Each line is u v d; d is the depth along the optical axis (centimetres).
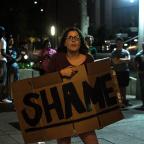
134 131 804
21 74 1368
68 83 455
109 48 1922
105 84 464
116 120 469
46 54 1007
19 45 1566
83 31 1695
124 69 1093
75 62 473
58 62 473
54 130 456
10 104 1152
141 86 1084
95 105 457
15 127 857
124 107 1070
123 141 730
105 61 466
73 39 466
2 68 1132
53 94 454
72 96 455
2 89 1188
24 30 3800
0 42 1123
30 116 454
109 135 773
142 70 1084
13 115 995
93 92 458
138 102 1164
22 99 452
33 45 2519
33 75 1378
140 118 930
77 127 456
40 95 454
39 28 3712
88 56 480
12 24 3831
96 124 457
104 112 462
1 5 3831
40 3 3741
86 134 463
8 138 763
